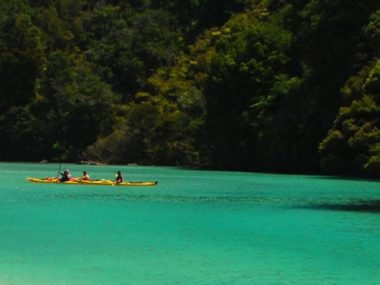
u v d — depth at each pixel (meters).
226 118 102.56
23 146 138.00
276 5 118.12
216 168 106.88
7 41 143.12
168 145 119.25
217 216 39.88
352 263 26.34
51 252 27.59
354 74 81.31
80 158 132.00
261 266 25.62
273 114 93.12
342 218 39.41
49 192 54.66
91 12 172.12
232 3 148.12
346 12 84.94
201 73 127.88
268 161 94.75
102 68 152.50
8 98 142.00
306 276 24.14
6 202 46.28
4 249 28.09
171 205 45.78
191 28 156.75
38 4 175.88
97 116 136.88
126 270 24.56
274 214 41.22
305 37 89.06
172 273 24.25
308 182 69.94
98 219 37.78
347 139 73.38
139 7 176.00
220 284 22.81
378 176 77.00
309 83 87.88
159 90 140.75
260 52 99.50
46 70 144.25
